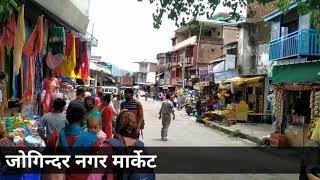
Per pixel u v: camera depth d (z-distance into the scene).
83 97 10.09
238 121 25.72
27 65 8.30
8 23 7.09
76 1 10.81
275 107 17.08
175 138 18.25
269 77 26.08
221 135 20.59
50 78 10.52
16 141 5.82
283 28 22.16
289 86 16.19
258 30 30.45
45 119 6.77
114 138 4.92
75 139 5.01
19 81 8.18
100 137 5.39
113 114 10.12
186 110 38.97
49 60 9.63
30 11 8.54
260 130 21.41
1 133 5.82
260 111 26.98
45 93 9.82
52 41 9.59
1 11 5.25
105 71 32.25
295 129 15.34
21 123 7.10
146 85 96.12
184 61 60.25
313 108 14.16
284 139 15.09
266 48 28.75
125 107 9.94
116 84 51.12
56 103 6.86
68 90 13.02
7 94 7.88
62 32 9.59
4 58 7.61
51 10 8.60
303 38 18.23
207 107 30.31
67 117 5.13
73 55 10.76
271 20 23.42
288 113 17.06
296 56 19.25
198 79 51.62
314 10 8.91
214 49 55.12
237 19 8.46
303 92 17.33
